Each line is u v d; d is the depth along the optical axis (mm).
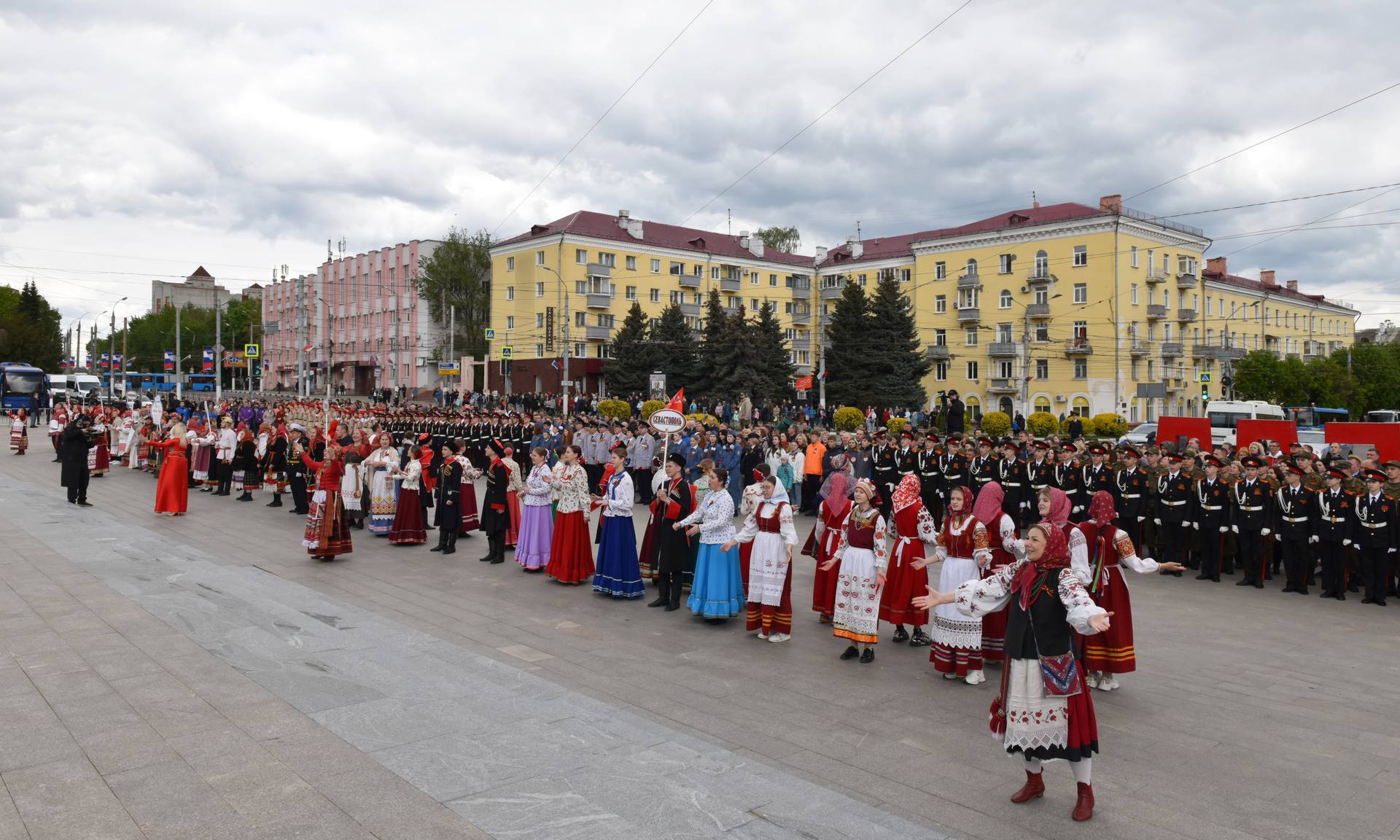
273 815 4676
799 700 7418
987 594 5500
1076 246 60344
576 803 4969
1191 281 64250
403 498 15148
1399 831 5113
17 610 9188
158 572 11398
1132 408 59812
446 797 4977
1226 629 10602
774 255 78000
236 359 67062
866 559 8609
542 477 13039
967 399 66062
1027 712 5184
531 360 68062
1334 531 12500
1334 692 7980
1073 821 5172
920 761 6078
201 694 6668
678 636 9609
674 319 58812
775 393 56281
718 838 4602
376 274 83688
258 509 19266
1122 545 7582
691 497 11031
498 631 9508
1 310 93438
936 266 68000
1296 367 61469
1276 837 5016
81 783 5031
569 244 65688
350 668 7531
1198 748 6508
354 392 86500
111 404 32938
